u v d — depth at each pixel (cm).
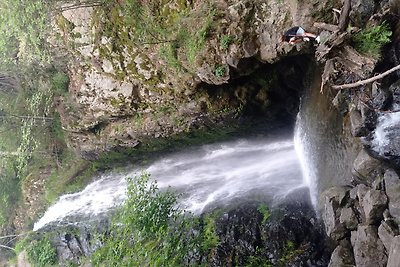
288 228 1109
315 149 1111
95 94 1419
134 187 1027
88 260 1480
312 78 1077
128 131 1417
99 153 1602
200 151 1516
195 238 1147
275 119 1286
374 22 741
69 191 1792
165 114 1325
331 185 1016
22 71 1602
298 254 1057
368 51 739
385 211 780
